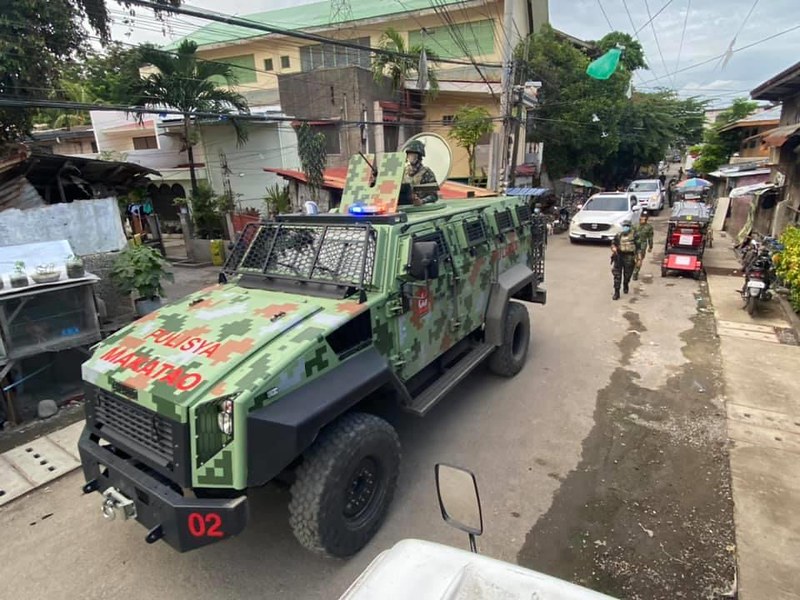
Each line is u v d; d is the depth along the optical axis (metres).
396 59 16.48
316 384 3.14
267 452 2.77
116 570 3.36
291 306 3.64
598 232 16.41
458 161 19.91
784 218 12.22
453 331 4.86
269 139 17.16
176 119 16.94
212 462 2.74
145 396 2.92
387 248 3.81
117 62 11.99
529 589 1.58
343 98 16.44
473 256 5.20
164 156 20.23
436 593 1.59
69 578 3.29
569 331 7.95
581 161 25.95
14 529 3.78
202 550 3.52
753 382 5.88
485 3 19.14
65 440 4.99
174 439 2.79
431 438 4.88
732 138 27.28
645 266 12.86
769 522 3.59
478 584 1.60
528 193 15.49
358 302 3.58
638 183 26.66
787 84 11.56
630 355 6.89
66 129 24.81
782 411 5.19
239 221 15.74
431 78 16.56
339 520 3.16
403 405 3.97
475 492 2.06
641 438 4.80
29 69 8.71
